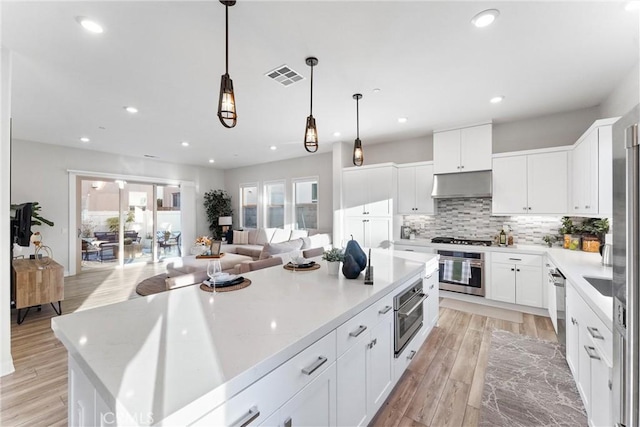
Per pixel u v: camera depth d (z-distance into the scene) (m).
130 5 1.80
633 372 0.96
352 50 2.33
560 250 3.46
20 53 2.35
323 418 1.26
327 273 2.23
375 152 5.54
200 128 4.46
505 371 2.36
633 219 0.96
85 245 6.09
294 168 7.07
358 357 1.52
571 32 2.09
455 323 3.35
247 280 1.97
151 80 2.84
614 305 1.16
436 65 2.57
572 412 1.89
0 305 2.29
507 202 3.92
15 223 3.45
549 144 3.86
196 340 1.09
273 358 0.98
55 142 5.36
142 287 4.77
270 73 2.70
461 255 4.10
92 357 0.96
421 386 2.18
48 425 1.78
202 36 2.13
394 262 2.69
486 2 1.80
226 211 8.23
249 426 0.91
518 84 2.95
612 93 3.08
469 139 4.22
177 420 0.71
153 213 7.20
